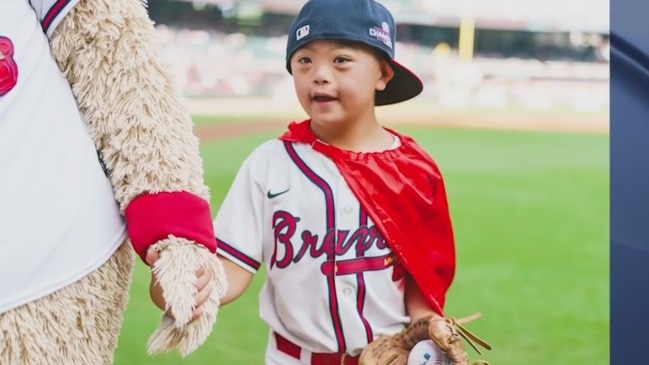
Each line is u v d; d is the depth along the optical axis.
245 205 1.54
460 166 4.38
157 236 1.16
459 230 3.77
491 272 3.42
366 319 1.50
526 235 3.73
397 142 1.60
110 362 1.23
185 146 1.23
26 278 1.11
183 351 1.18
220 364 2.59
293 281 1.50
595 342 2.88
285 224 1.51
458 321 1.47
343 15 1.46
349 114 1.50
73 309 1.15
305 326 1.49
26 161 1.12
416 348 1.44
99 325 1.19
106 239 1.18
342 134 1.55
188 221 1.18
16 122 1.12
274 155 1.55
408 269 1.52
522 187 4.17
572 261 3.51
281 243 1.51
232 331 2.81
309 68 1.49
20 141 1.12
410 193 1.55
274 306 1.55
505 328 2.97
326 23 1.45
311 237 1.50
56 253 1.12
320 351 1.50
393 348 1.47
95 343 1.18
